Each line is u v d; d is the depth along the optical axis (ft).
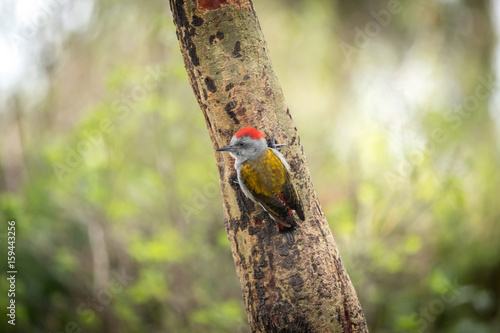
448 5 61.62
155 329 44.98
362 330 22.84
